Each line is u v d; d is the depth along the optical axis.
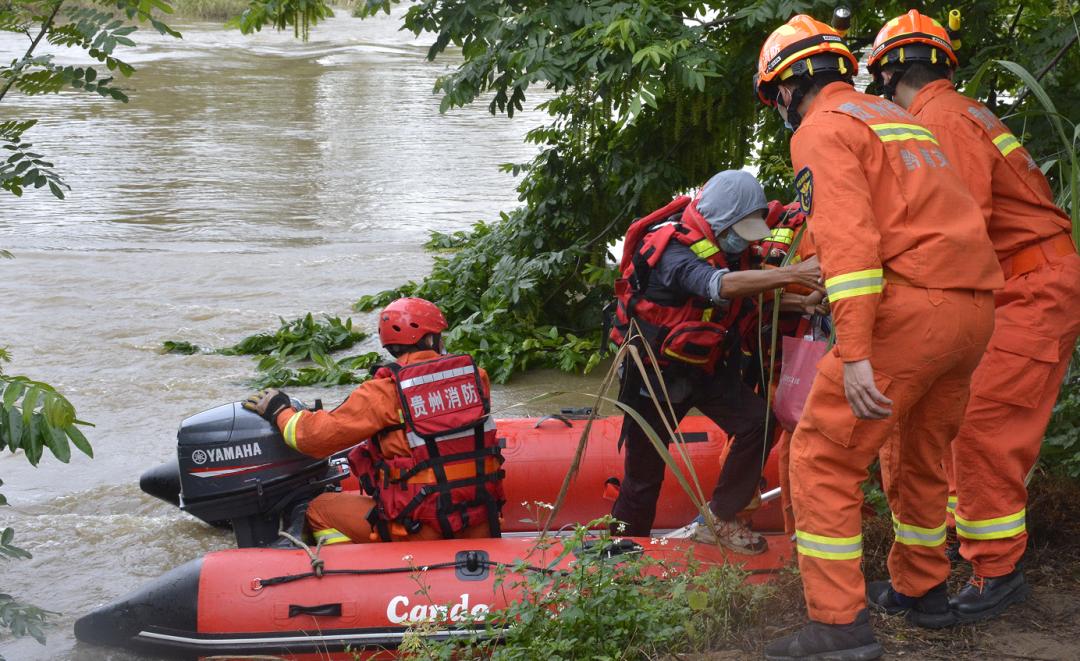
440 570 4.45
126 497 6.65
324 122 26.73
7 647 4.77
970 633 3.82
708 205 4.11
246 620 4.41
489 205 18.23
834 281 3.18
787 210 4.56
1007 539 3.91
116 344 10.02
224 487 5.01
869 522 4.86
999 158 3.91
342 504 5.05
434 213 17.52
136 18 5.28
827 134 3.30
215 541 6.00
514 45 8.05
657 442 3.94
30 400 3.89
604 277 9.38
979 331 3.36
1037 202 3.95
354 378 9.11
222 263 13.56
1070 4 6.57
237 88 32.09
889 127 3.36
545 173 9.68
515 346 9.36
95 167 20.56
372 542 4.73
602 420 6.07
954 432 3.62
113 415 8.14
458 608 4.34
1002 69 7.10
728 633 3.93
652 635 3.78
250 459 5.02
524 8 8.13
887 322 3.31
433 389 4.68
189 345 9.93
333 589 4.41
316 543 5.10
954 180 3.40
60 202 17.66
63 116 26.05
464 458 4.70
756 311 4.32
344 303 11.70
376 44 47.44
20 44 34.88
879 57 4.09
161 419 8.08
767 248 4.45
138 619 4.55
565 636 3.81
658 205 9.19
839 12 4.68
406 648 3.99
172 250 14.59
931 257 3.28
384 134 25.14
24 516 6.32
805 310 4.30
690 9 8.43
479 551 4.51
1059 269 3.89
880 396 3.17
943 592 3.86
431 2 8.05
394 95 31.69
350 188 19.38
